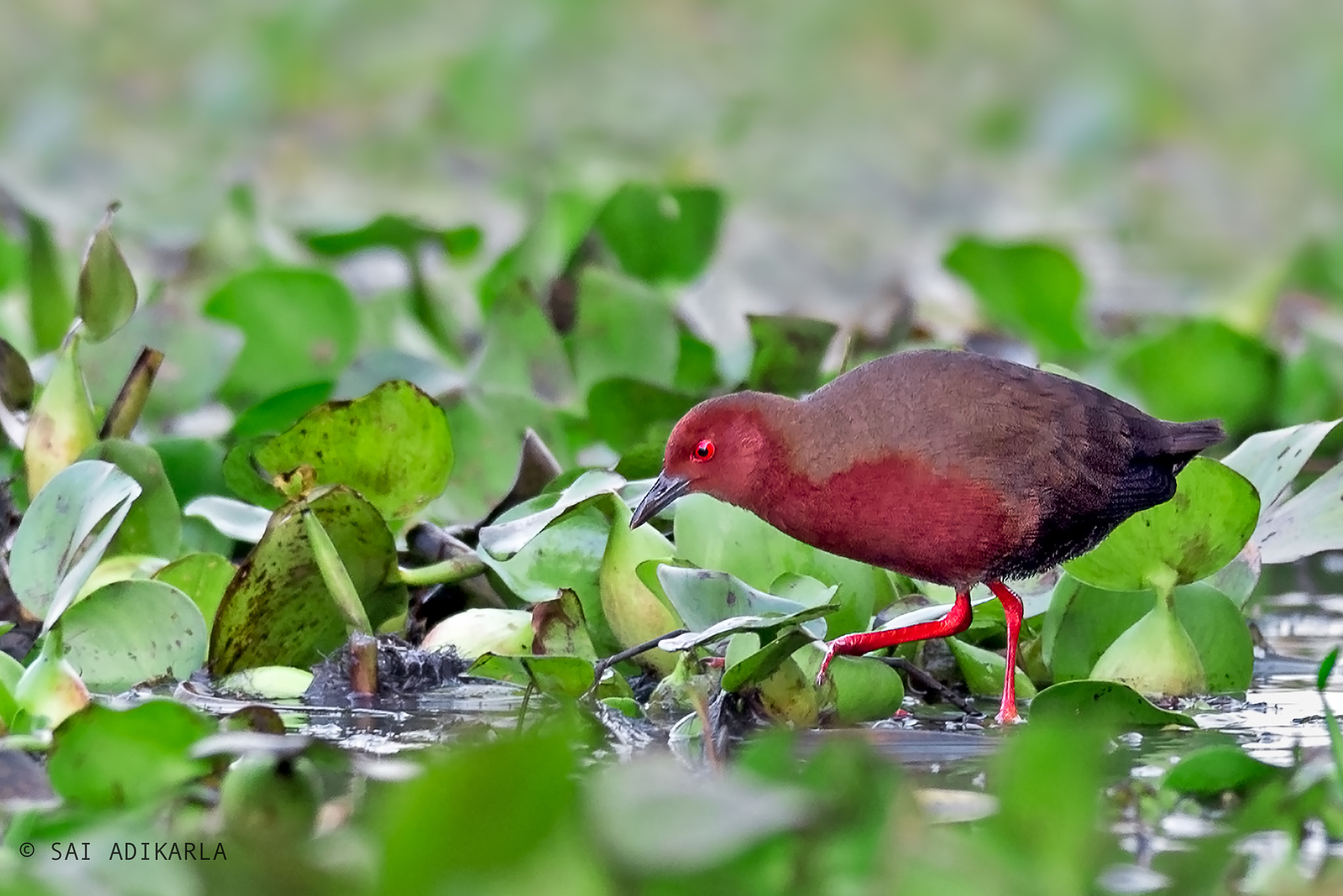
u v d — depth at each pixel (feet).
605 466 39.09
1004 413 31.53
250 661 31.01
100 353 43.52
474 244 51.65
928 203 73.05
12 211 57.00
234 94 76.33
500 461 40.19
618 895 16.88
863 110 78.07
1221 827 23.00
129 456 33.88
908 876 18.07
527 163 75.15
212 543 37.06
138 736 23.26
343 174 75.36
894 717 30.40
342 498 30.94
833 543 32.65
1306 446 34.27
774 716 29.22
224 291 46.16
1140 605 32.68
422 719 28.86
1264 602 41.29
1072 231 71.61
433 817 16.16
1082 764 18.47
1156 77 79.30
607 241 51.70
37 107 74.13
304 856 18.75
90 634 30.40
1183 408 47.52
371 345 51.06
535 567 33.19
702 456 32.68
